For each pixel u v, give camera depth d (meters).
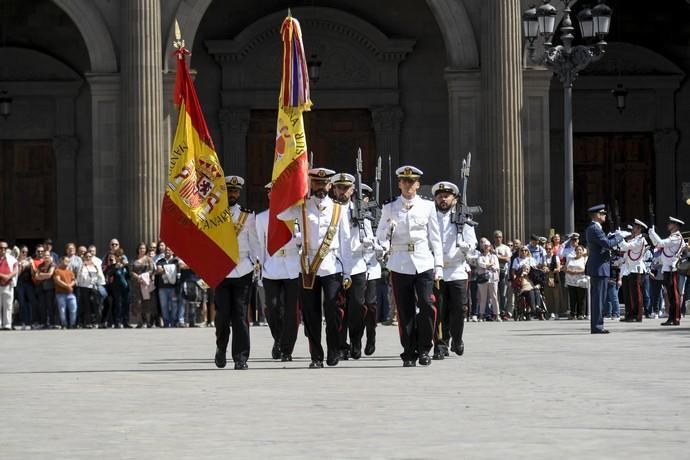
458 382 36.31
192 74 85.25
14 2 99.00
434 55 99.56
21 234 99.31
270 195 43.25
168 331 72.06
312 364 42.44
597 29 73.81
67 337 65.88
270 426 27.34
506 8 85.31
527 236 86.44
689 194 91.88
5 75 99.00
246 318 42.78
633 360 43.56
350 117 100.00
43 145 99.44
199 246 43.09
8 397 33.94
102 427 27.50
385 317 74.69
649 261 78.81
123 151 84.06
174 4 85.00
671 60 102.88
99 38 84.75
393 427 26.81
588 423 27.03
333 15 98.81
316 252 42.47
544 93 86.25
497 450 23.28
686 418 27.70
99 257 84.94
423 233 42.66
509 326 70.06
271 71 99.31
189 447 24.44
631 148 102.81
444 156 99.44
